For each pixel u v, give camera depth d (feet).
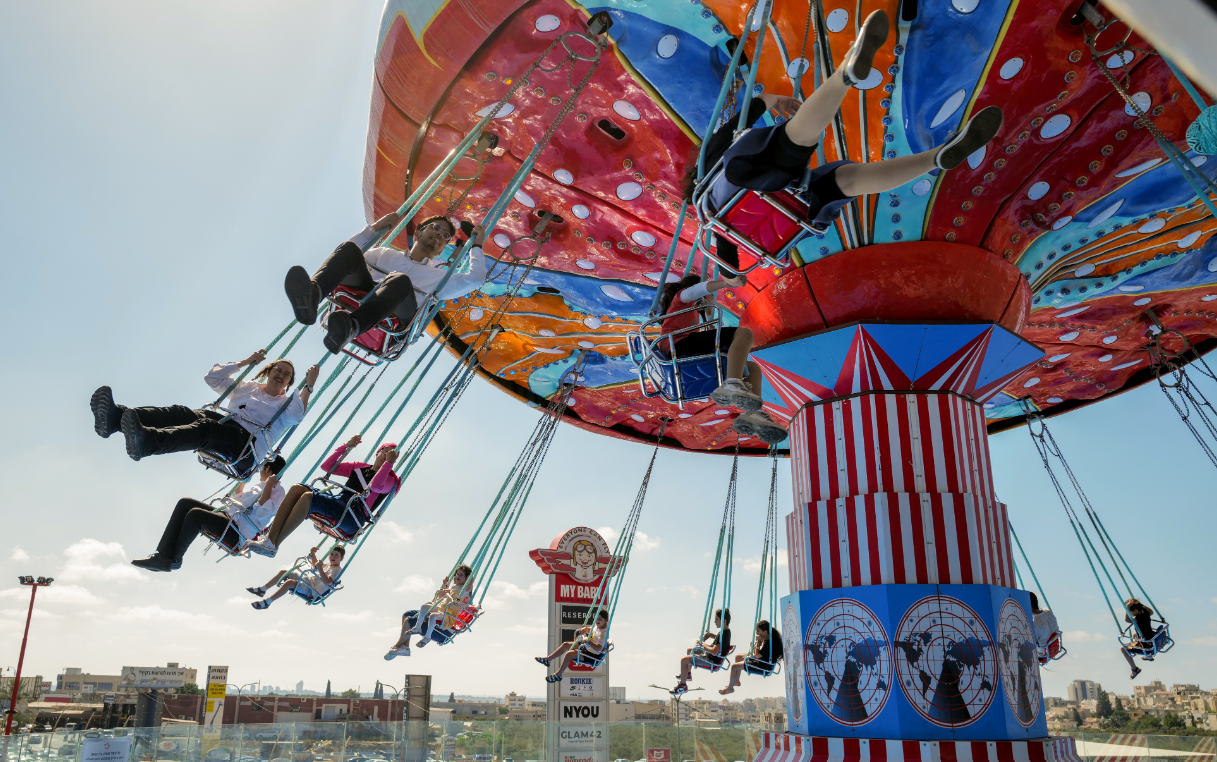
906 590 27.61
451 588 45.93
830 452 31.35
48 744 43.11
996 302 31.24
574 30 25.89
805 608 29.96
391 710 124.16
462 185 33.73
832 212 16.89
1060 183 30.55
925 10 23.99
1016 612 28.25
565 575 66.03
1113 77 24.39
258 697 122.72
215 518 25.82
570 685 63.00
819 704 28.71
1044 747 26.08
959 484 29.60
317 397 26.50
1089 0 23.61
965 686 26.45
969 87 26.40
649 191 32.65
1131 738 47.52
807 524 31.07
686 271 23.30
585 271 39.34
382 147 31.48
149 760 45.47
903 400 30.50
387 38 27.89
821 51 23.20
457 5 25.32
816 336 31.09
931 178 29.30
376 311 22.68
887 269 30.48
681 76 27.30
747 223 18.20
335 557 41.50
